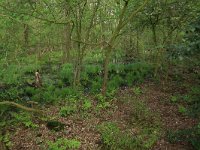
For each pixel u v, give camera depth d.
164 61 16.52
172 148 9.85
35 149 9.52
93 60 19.14
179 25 13.69
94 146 9.81
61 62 18.95
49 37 15.17
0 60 13.14
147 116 11.55
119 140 9.90
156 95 13.67
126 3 11.78
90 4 13.55
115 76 15.16
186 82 15.25
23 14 11.14
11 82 14.40
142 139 10.11
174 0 13.54
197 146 9.68
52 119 11.09
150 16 14.11
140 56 18.53
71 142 9.73
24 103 12.45
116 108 12.18
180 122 11.39
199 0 12.64
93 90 13.63
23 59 17.31
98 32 16.44
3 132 10.25
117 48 18.94
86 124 10.98
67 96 12.81
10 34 12.73
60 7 12.07
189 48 7.95
